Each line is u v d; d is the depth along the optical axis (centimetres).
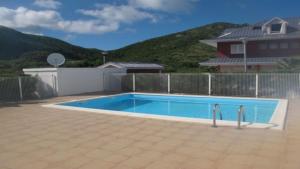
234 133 676
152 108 1464
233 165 467
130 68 3178
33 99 1545
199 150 551
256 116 1141
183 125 779
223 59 2831
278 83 1519
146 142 617
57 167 478
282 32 2669
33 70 1766
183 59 5000
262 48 2742
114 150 564
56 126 801
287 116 904
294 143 581
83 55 5575
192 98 1650
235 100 1507
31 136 692
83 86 1909
